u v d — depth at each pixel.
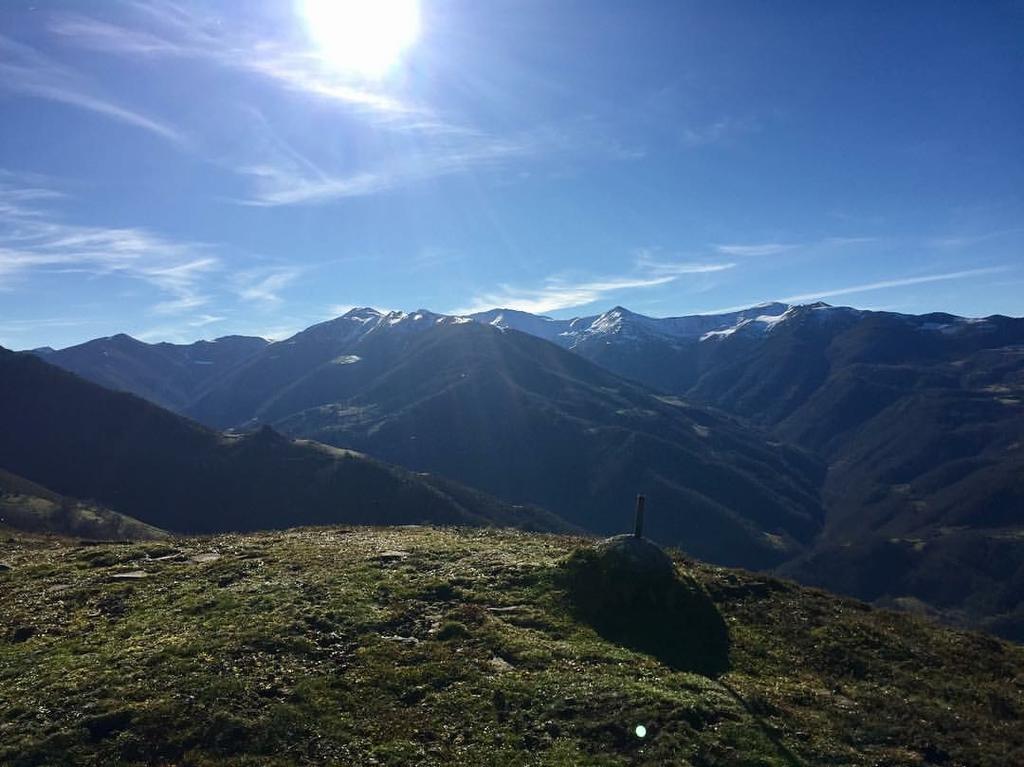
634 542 24.23
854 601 26.58
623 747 14.64
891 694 18.25
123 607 21.16
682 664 19.22
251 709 15.32
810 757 14.54
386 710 15.80
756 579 26.59
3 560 26.92
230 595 21.72
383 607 21.39
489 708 16.00
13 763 13.36
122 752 13.91
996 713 17.86
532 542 31.28
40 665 17.12
